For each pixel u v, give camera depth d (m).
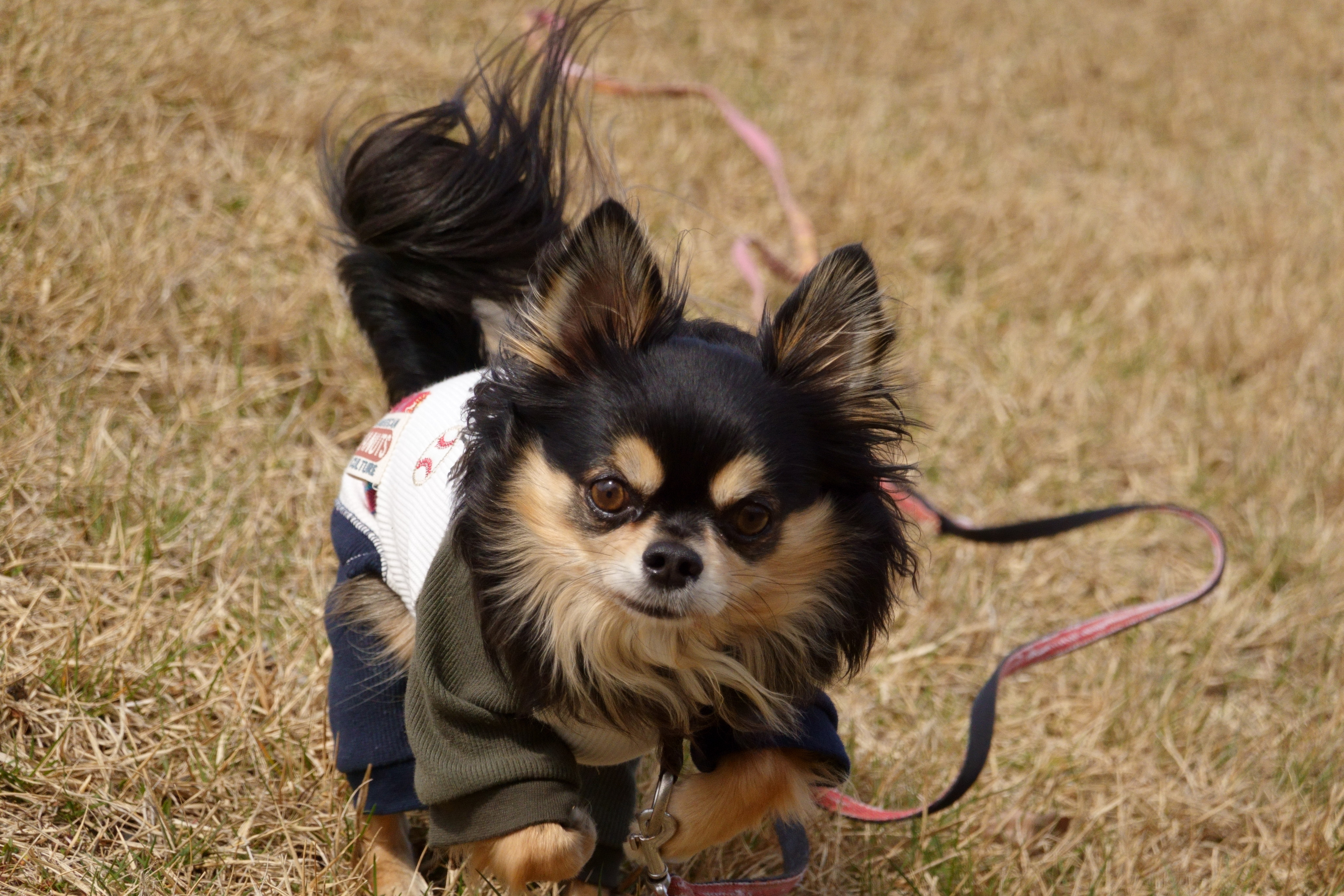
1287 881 3.46
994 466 5.37
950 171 7.77
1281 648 4.68
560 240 2.83
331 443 4.48
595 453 2.52
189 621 3.51
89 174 5.01
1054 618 4.72
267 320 4.80
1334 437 5.72
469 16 8.01
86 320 4.37
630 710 2.70
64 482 3.83
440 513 2.71
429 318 3.47
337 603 2.94
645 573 2.46
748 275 5.55
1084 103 9.46
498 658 2.56
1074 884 3.44
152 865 2.84
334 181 3.55
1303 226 7.84
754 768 2.65
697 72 8.40
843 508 2.71
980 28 10.63
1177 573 5.00
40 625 3.37
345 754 2.85
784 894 2.90
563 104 3.45
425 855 3.22
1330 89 10.36
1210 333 6.44
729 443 2.48
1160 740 4.05
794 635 2.73
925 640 4.45
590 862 2.95
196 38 6.26
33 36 5.48
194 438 4.29
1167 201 8.10
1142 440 5.70
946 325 6.21
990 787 3.79
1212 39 11.02
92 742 3.08
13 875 2.70
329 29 7.20
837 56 9.50
